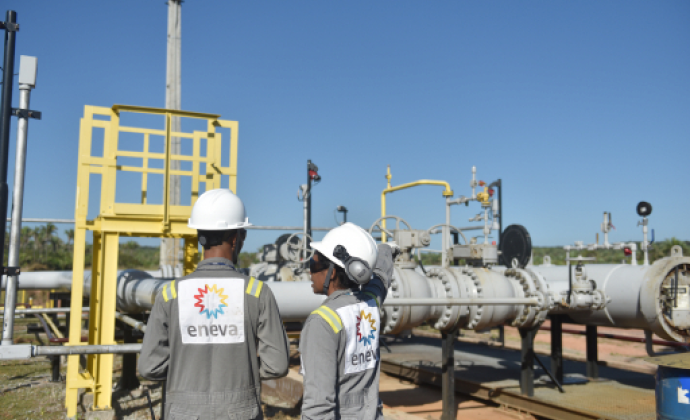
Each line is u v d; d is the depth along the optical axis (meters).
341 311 2.34
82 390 6.82
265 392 7.05
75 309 5.55
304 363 2.26
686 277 6.22
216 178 5.87
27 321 14.74
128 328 7.07
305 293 5.95
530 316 6.13
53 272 10.35
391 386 7.98
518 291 6.32
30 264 37.72
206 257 2.58
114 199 5.41
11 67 3.79
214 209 2.58
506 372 7.70
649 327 6.19
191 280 2.43
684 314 5.96
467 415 6.32
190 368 2.36
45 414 5.98
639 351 11.08
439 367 8.03
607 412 5.49
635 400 6.04
